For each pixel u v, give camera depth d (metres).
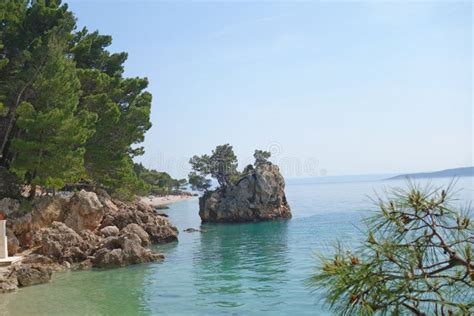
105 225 45.88
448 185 4.08
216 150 98.50
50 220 39.03
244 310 20.67
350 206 95.50
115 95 52.66
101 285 26.66
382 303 3.74
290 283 25.89
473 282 3.68
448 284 3.75
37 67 40.78
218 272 30.50
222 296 23.52
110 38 54.84
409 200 4.09
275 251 39.72
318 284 4.11
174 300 22.92
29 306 21.92
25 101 41.03
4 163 44.56
